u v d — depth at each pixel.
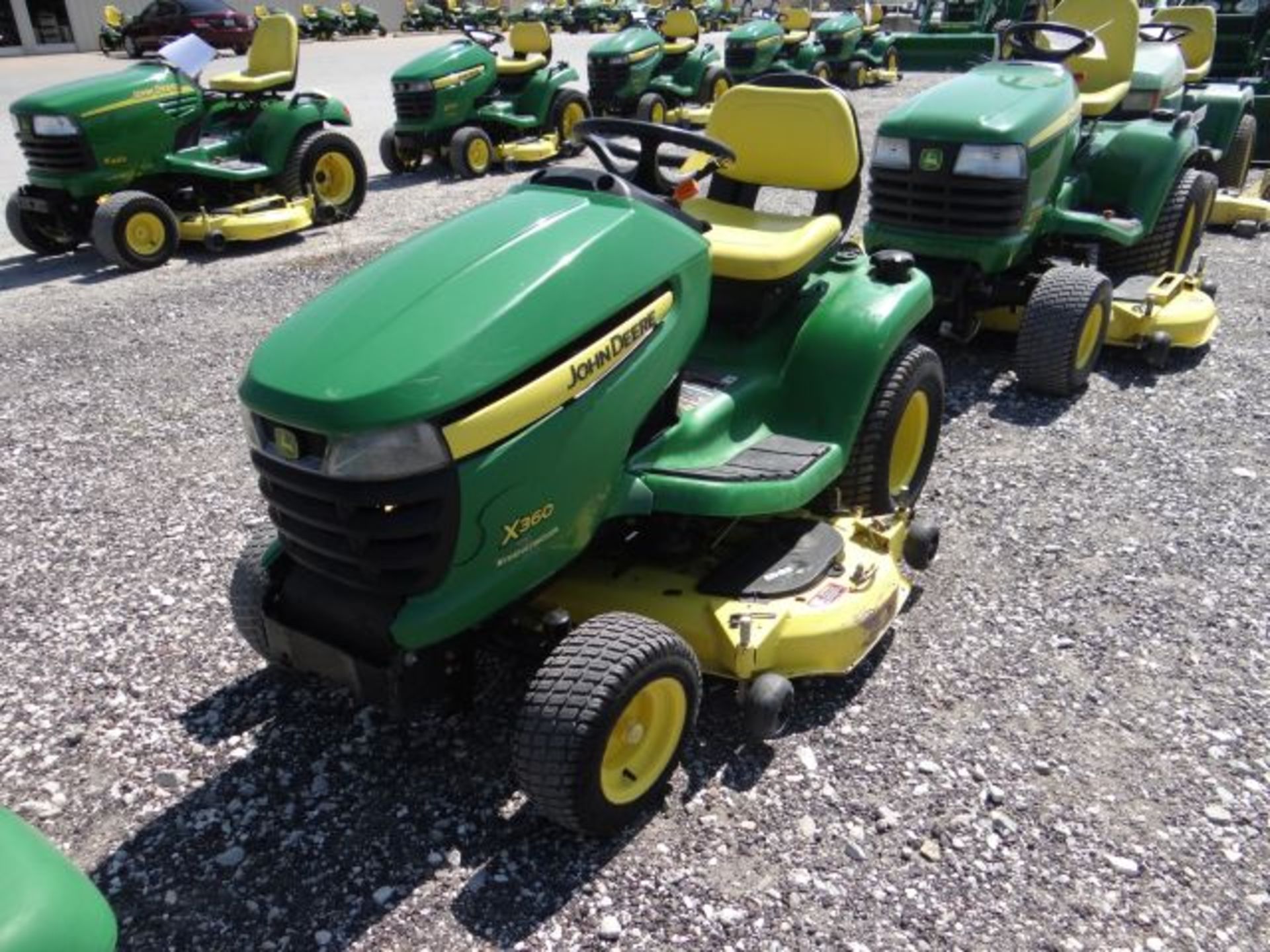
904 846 2.58
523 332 2.38
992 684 3.17
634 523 3.12
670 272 2.76
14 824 1.53
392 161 11.30
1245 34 10.11
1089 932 2.36
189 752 2.92
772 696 2.76
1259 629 3.43
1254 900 2.46
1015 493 4.29
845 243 3.96
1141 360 5.69
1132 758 2.88
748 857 2.55
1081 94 6.26
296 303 6.91
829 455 3.23
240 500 4.35
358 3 33.06
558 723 2.34
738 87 4.05
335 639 2.56
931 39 15.48
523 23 11.73
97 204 7.90
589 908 2.41
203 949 2.33
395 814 2.68
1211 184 6.67
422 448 2.22
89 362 5.90
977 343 5.97
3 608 3.61
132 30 24.81
